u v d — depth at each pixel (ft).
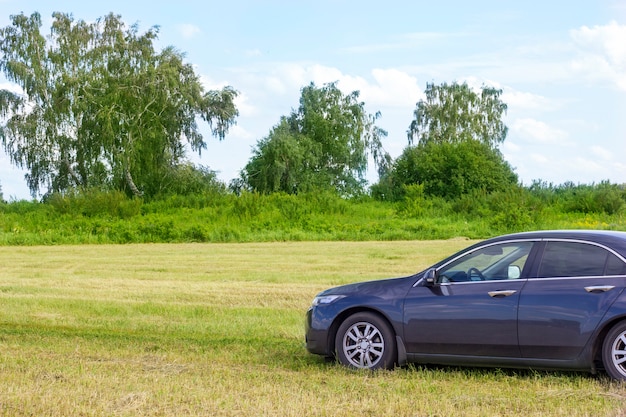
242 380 27.45
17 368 29.58
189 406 23.32
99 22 229.86
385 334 29.55
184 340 37.27
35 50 224.94
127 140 214.07
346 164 272.51
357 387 26.40
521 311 27.48
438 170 232.32
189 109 225.76
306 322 31.32
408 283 29.78
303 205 171.94
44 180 225.97
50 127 223.30
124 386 26.02
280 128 251.60
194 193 215.10
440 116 281.74
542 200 191.01
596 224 138.82
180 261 87.20
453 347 28.55
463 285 28.73
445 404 23.58
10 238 125.08
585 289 26.84
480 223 144.66
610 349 26.40
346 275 69.10
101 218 166.50
